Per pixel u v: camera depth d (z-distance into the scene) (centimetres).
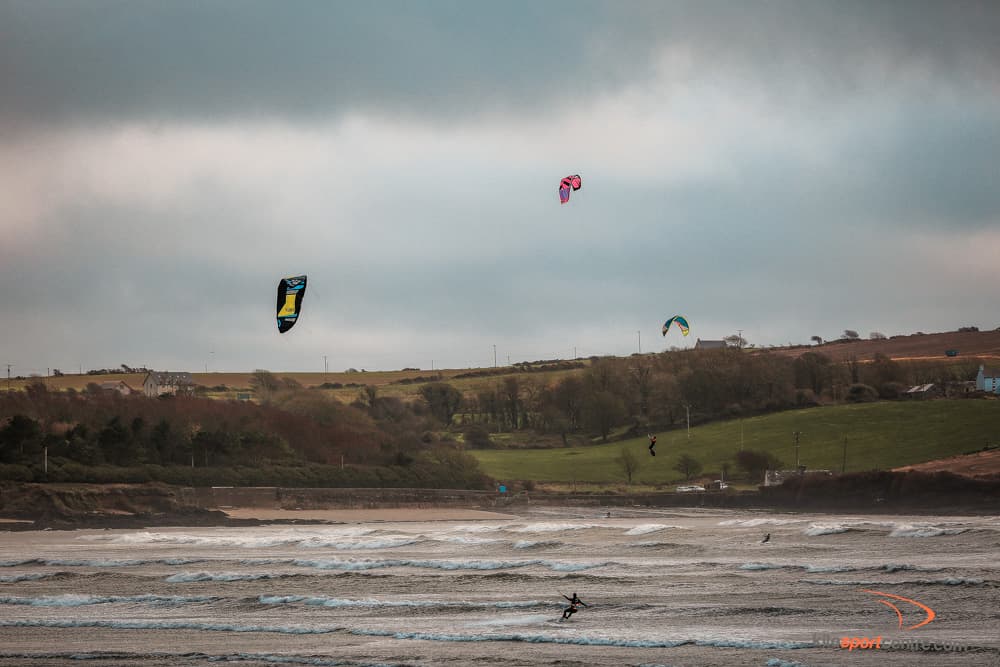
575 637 16125
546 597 19912
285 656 15238
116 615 18950
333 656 15188
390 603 19612
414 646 15800
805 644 15312
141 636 16925
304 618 18362
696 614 17775
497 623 17462
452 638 16288
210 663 14900
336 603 19700
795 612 17738
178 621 18188
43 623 18125
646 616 17738
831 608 18012
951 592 19238
